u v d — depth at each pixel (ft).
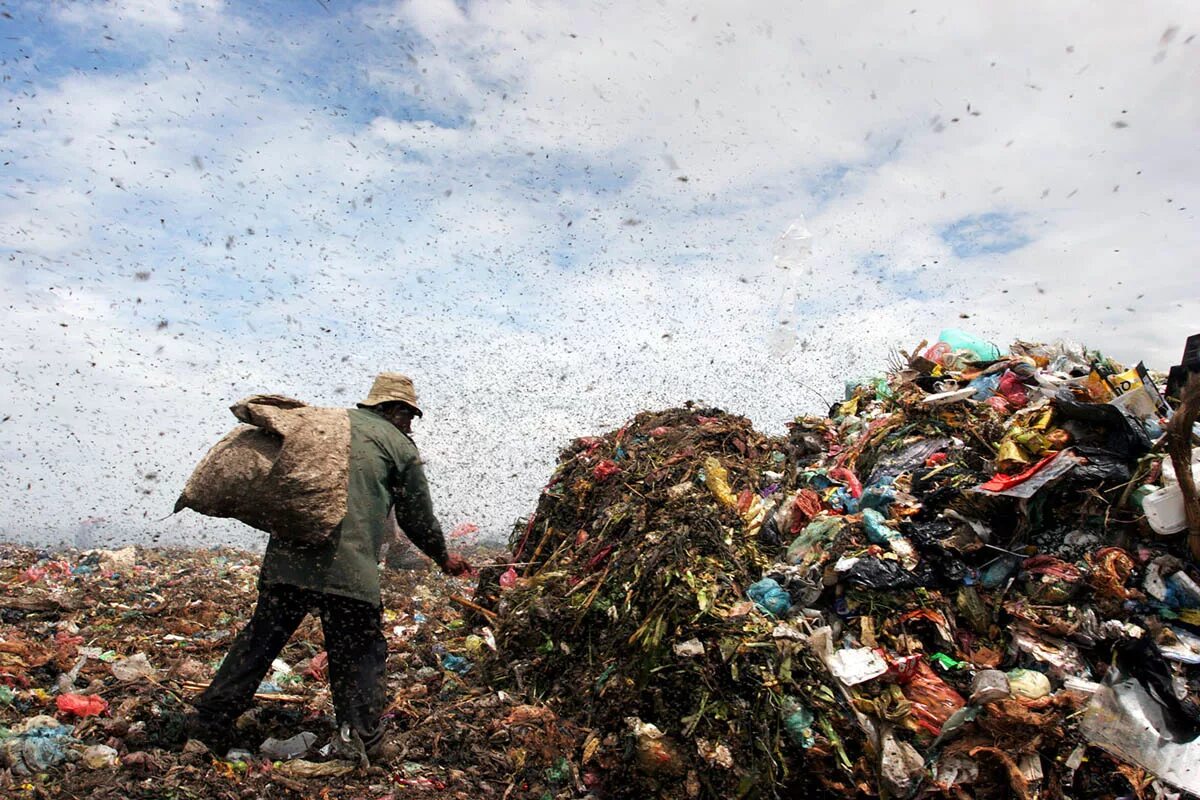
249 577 24.44
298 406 12.31
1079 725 11.15
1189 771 10.48
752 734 11.50
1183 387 14.92
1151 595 12.20
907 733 11.38
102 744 11.62
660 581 13.37
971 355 17.95
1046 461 13.51
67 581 21.84
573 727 12.60
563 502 18.95
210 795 10.70
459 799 11.32
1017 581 12.92
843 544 13.56
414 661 16.19
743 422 19.35
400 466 12.59
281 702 13.92
